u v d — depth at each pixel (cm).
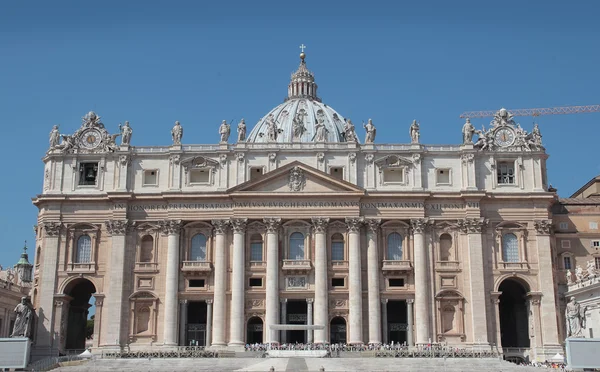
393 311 10019
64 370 7656
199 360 8012
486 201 9762
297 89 17338
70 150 10012
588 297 8981
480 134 10012
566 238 10144
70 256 9688
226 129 10000
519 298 10119
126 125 10025
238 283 9406
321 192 9612
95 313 9475
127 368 7762
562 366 7988
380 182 9794
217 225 9638
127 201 9731
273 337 9231
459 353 8612
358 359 7931
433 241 9644
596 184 11462
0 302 9769
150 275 9588
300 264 9494
